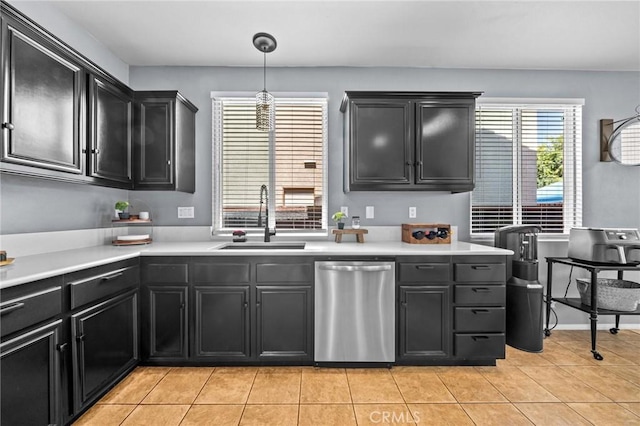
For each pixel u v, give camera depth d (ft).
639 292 8.05
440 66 9.72
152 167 8.14
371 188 8.25
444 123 8.23
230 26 7.62
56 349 4.83
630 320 9.93
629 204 9.93
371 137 8.23
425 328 7.30
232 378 6.93
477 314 7.32
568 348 8.45
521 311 8.21
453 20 7.41
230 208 9.71
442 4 6.86
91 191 8.07
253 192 9.71
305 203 9.72
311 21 7.43
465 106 8.22
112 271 6.21
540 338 8.14
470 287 7.32
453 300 7.34
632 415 5.72
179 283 7.27
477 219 9.83
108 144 7.13
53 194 6.93
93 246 8.06
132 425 5.39
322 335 7.27
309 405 5.98
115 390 6.43
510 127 9.88
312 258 7.34
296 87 9.63
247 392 6.40
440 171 8.22
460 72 9.80
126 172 7.84
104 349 5.95
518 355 8.04
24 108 5.06
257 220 9.72
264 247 8.91
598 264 8.10
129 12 7.09
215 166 9.64
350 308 7.22
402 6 6.93
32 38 5.17
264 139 9.69
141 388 6.51
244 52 8.83
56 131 5.70
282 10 7.03
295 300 7.30
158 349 7.25
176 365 7.42
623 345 8.65
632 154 9.68
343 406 5.96
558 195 9.94
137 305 7.13
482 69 9.84
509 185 9.87
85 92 6.43
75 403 5.17
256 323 7.31
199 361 7.38
